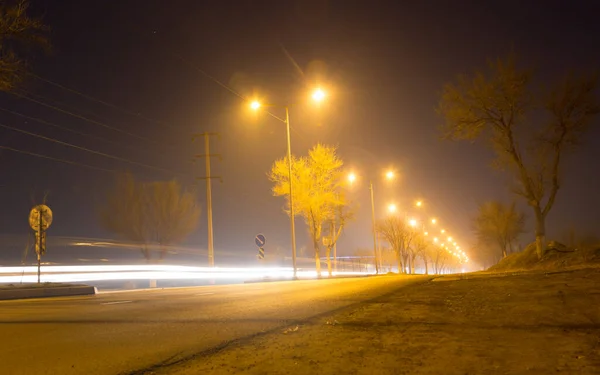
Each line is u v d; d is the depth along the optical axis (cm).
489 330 855
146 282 3816
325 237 4975
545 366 601
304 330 918
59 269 3369
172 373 630
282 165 4722
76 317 1197
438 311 1127
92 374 636
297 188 4656
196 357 718
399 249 7306
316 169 4725
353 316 1084
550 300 1204
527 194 3094
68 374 637
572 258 2903
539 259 3138
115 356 736
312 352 723
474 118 3062
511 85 2959
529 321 926
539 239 3150
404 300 1397
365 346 755
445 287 1816
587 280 1634
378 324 965
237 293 1923
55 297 2028
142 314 1233
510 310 1081
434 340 786
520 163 3041
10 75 1664
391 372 603
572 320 916
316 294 1744
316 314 1145
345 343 782
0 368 672
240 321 1060
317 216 4691
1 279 3100
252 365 656
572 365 600
